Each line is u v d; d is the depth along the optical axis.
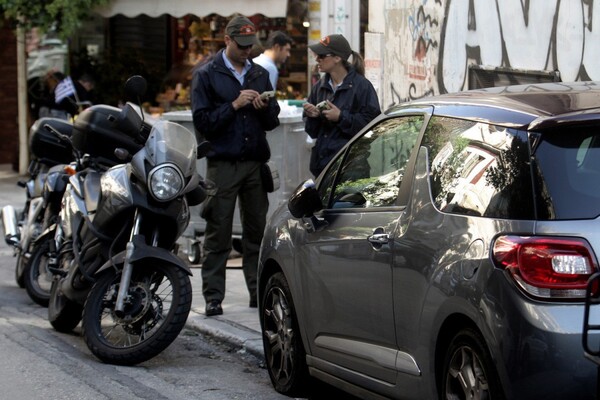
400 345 9.82
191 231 21.47
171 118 21.78
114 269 13.90
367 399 10.73
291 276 12.05
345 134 15.76
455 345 8.98
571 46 16.73
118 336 15.23
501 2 18.64
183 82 32.19
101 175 15.53
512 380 8.20
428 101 10.53
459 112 9.77
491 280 8.41
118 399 12.07
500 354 8.27
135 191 13.73
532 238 8.23
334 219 11.24
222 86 16.03
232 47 16.00
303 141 21.80
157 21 33.44
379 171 10.85
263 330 12.97
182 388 12.67
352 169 11.42
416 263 9.45
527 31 17.94
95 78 33.50
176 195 13.59
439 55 20.89
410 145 10.34
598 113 8.50
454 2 20.25
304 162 21.91
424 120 10.27
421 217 9.60
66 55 33.34
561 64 17.02
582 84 10.06
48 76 31.67
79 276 14.65
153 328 13.86
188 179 13.85
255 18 30.89
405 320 9.66
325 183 11.88
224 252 16.41
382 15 24.00
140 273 13.82
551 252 8.13
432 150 9.91
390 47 23.62
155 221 13.94
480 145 9.19
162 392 12.45
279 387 12.49
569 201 8.29
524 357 8.12
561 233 8.20
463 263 8.75
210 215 16.27
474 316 8.56
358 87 15.84
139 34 33.78
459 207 9.14
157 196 13.48
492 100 9.59
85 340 13.75
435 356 9.23
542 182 8.41
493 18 18.94
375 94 15.96
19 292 19.11
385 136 10.94
